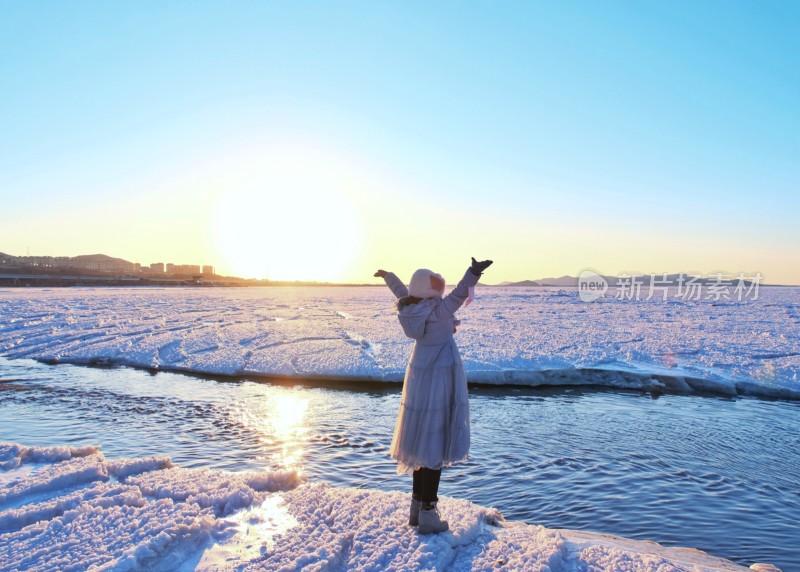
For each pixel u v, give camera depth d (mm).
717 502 6074
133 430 8883
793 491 6438
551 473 6992
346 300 53312
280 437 8539
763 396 12656
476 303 45750
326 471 6941
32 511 3689
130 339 19766
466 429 3516
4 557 3078
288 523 3684
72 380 13742
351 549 3303
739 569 3516
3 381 13570
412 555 3160
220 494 4043
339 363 14727
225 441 8289
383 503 3979
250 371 14391
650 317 30375
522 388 13305
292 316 30219
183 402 11164
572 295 64750
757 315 32125
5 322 25609
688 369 14555
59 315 29359
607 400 11992
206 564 3092
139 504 3883
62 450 5027
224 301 46531
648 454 7867
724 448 8258
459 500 4273
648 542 3947
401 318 3545
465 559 3254
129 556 2934
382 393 12367
